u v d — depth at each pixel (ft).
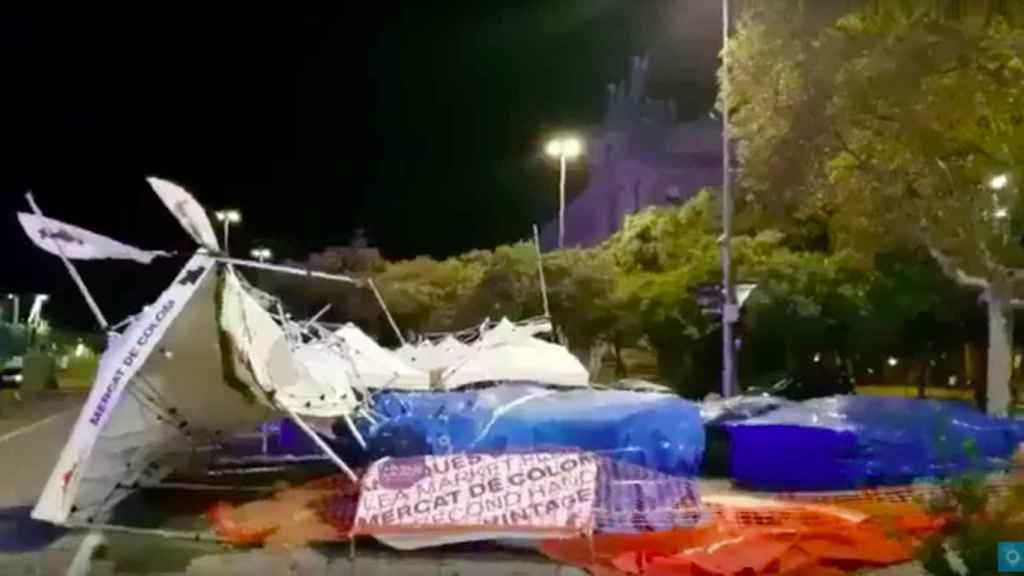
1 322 212.23
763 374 117.50
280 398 44.45
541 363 66.59
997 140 75.15
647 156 174.19
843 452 48.70
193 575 36.37
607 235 183.01
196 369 44.96
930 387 131.54
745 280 111.65
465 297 138.51
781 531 37.70
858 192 79.15
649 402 49.24
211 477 52.60
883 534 37.81
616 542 37.93
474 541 38.40
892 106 75.56
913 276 104.99
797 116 79.20
